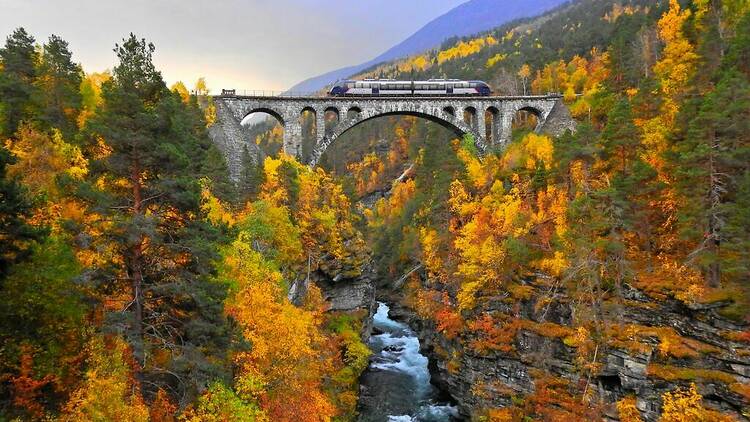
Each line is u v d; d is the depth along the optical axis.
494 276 47.12
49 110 40.41
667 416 31.05
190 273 22.23
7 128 35.66
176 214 22.50
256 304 27.16
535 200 51.78
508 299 45.50
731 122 33.53
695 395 30.27
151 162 20.97
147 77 22.45
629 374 34.22
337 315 58.53
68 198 22.28
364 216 126.88
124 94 20.77
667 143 40.94
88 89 49.91
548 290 42.66
